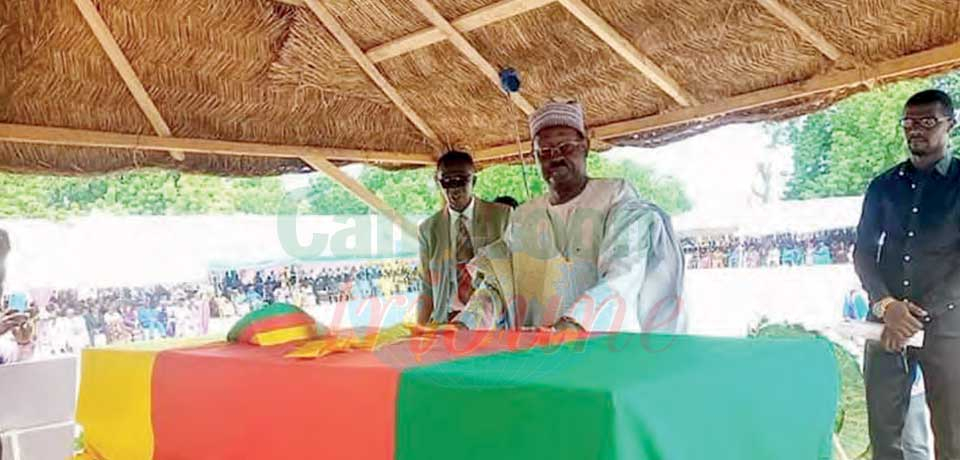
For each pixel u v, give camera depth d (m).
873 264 3.16
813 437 1.65
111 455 2.11
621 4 3.52
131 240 7.38
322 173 4.63
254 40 3.98
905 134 3.06
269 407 1.61
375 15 3.96
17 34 3.27
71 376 2.69
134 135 3.89
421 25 3.94
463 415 1.30
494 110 4.60
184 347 2.04
